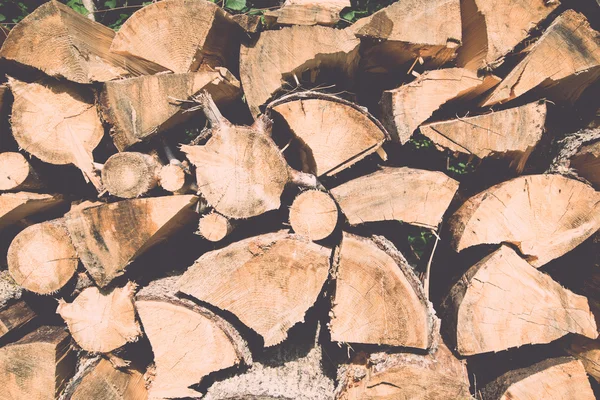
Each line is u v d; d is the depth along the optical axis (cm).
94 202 118
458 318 110
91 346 113
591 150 113
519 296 110
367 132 106
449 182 106
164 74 108
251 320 107
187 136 146
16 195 116
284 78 108
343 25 152
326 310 119
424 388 105
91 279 116
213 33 109
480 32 112
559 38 111
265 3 165
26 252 113
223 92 113
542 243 111
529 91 118
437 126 110
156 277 119
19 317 121
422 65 117
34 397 117
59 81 113
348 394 108
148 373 116
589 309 115
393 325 106
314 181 107
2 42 121
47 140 114
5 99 116
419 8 107
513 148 112
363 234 109
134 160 108
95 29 111
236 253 104
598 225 112
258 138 104
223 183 104
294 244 104
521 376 114
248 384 109
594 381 124
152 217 108
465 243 111
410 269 106
